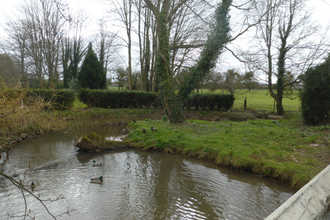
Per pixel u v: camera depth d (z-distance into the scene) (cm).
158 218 480
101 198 564
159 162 848
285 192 599
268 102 2827
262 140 984
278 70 1909
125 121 1747
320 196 164
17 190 596
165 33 1252
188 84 1290
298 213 131
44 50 2630
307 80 1324
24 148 993
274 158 766
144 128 1173
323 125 1243
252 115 2005
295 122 1459
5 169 737
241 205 534
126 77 4322
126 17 2652
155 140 1044
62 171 741
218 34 1182
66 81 3203
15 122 1080
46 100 1744
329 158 731
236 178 697
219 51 1239
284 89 1967
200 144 945
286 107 2386
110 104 2264
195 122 1477
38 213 491
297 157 767
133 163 835
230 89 2561
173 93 1317
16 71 2809
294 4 1750
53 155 898
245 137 1030
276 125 1365
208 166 805
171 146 991
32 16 2517
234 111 2194
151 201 553
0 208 508
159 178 698
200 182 669
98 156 909
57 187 621
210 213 500
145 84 2964
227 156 815
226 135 1070
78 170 755
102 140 1021
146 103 2359
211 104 2222
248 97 3158
